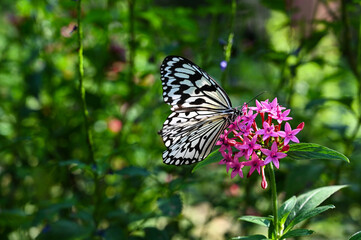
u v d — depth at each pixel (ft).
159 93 2.85
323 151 2.06
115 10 2.72
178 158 2.28
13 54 3.18
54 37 2.90
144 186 2.71
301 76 3.38
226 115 2.22
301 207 2.13
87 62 2.94
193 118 2.24
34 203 2.76
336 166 2.72
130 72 2.77
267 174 2.76
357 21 2.83
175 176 2.63
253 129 2.18
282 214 2.13
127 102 2.82
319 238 2.86
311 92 2.97
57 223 2.38
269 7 2.93
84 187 2.90
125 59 2.87
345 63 3.17
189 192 2.89
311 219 2.75
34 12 2.90
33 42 2.90
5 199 2.80
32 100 3.08
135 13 2.73
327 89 3.82
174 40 2.87
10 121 2.90
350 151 2.72
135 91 2.80
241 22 2.93
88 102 2.76
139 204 2.71
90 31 2.93
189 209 3.27
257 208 2.84
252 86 3.52
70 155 2.84
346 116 3.36
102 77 2.85
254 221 2.13
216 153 2.14
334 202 2.81
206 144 2.27
